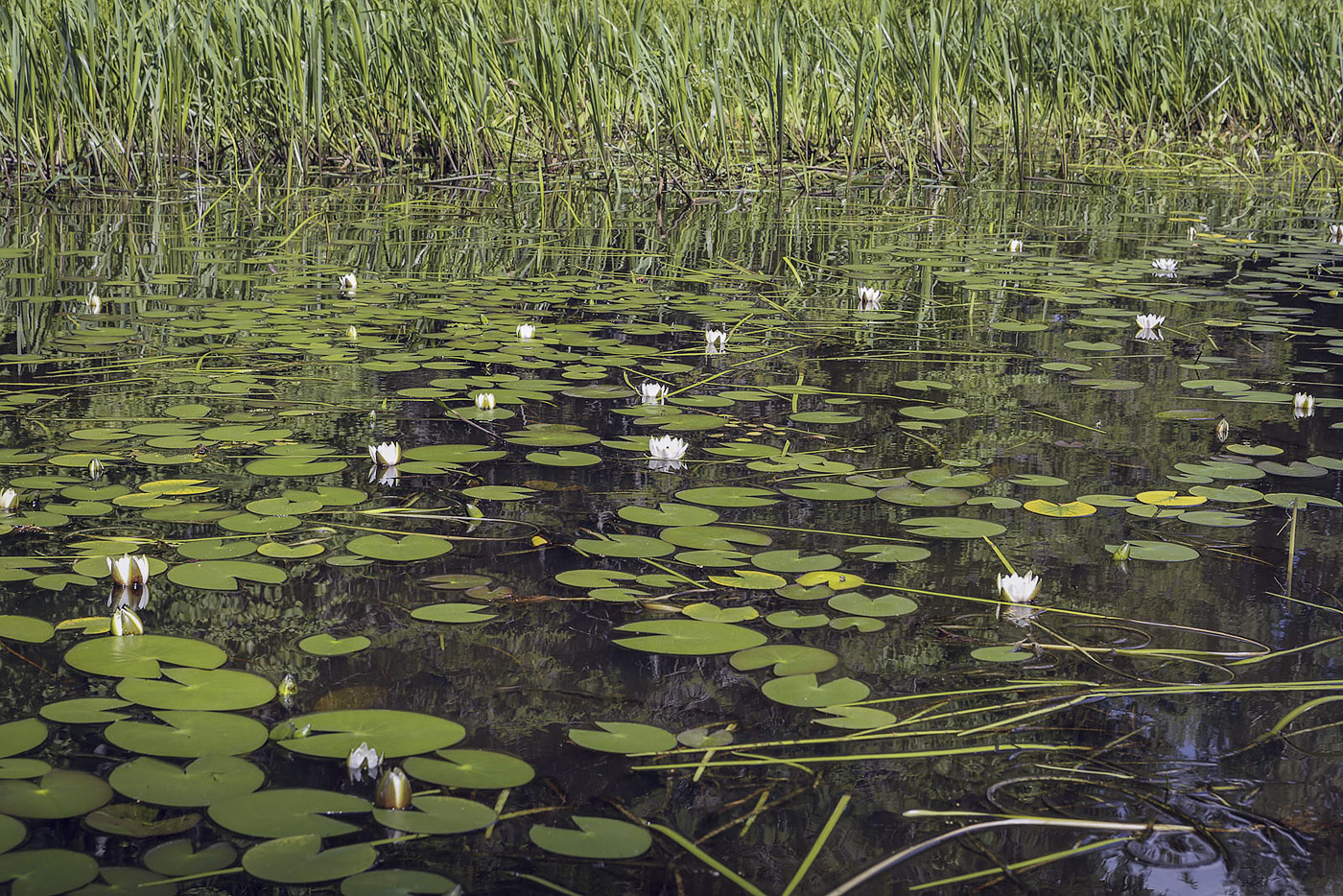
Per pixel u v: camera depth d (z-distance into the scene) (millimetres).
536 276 4352
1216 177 8289
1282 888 1164
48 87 6184
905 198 7012
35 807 1191
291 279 4176
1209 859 1208
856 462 2412
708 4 8148
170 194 6289
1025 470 2379
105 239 4965
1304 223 6246
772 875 1160
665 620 1682
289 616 1674
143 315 3543
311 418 2592
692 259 4844
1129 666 1609
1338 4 9141
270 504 2072
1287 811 1296
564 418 2662
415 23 7164
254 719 1378
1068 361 3316
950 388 3010
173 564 1815
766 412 2771
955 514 2137
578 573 1834
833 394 2928
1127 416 2770
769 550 1952
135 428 2473
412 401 2756
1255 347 3496
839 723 1431
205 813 1199
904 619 1728
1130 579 1882
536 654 1593
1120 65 9211
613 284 4250
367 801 1231
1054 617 1746
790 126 8031
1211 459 2461
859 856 1196
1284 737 1443
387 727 1376
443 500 2145
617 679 1536
